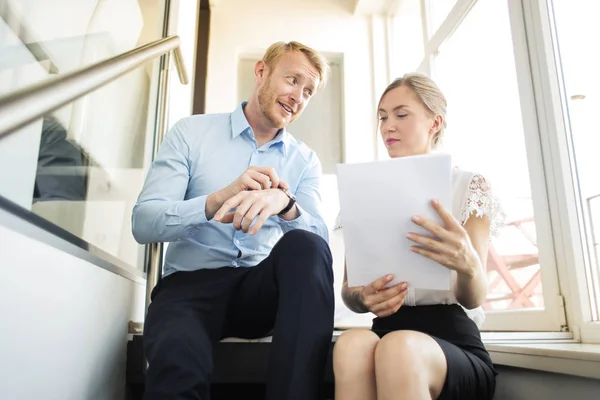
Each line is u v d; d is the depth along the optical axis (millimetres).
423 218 968
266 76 1510
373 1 3416
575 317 1454
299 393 868
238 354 1251
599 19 1471
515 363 1231
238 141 1476
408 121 1315
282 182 1209
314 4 3504
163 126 1725
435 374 879
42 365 788
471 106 2359
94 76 793
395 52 3436
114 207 1419
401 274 1026
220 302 1167
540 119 1627
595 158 1465
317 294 969
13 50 951
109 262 1155
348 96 3355
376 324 1208
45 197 929
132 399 1339
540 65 1636
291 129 3379
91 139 1245
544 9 1642
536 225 1634
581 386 1022
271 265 1126
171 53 1755
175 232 1165
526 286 1932
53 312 828
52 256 823
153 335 997
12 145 780
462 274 1017
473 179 1189
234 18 3396
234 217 1050
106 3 1465
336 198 3188
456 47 2619
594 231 1469
